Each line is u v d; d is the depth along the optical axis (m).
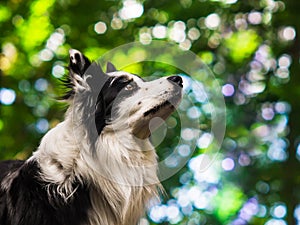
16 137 11.71
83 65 6.05
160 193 6.47
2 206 6.02
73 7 11.81
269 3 12.12
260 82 12.33
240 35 12.40
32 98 12.06
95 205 6.00
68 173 5.94
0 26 11.84
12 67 12.04
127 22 11.98
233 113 12.30
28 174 5.98
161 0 11.91
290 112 11.73
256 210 12.85
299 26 11.67
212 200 12.59
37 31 11.89
